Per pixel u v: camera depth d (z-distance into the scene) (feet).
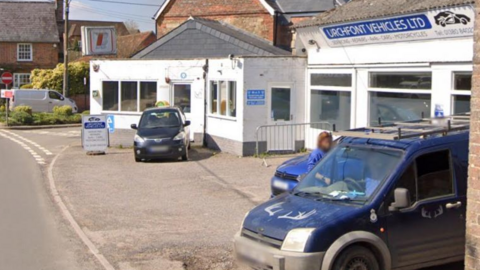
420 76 51.26
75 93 164.14
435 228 23.35
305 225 21.98
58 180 52.26
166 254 29.30
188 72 75.72
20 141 91.86
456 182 24.00
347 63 59.21
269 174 53.62
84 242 31.53
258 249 22.81
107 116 79.25
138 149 63.00
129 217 37.68
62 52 193.98
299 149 66.33
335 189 24.48
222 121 69.87
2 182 51.98
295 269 21.43
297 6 93.66
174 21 105.81
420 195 23.38
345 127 60.59
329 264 21.35
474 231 19.15
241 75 64.13
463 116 27.89
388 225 22.49
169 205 41.29
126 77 79.87
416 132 24.86
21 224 35.76
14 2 188.24
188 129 69.92
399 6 51.08
